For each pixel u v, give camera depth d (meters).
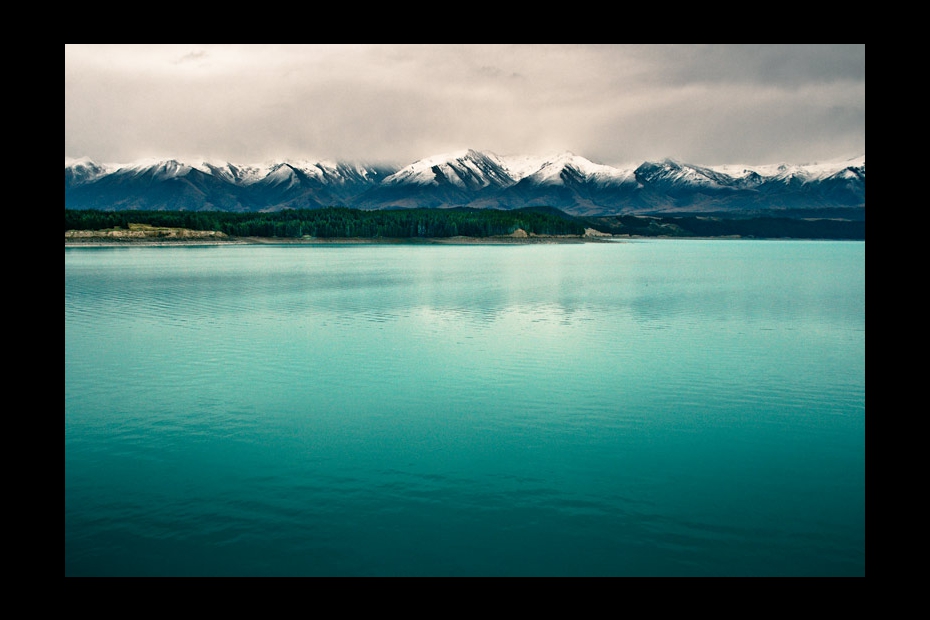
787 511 20.23
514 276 106.81
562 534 18.75
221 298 72.81
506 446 25.62
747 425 28.38
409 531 18.81
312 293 78.44
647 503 20.73
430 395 32.75
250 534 18.59
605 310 64.50
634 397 32.50
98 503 20.34
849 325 55.50
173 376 36.34
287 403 31.27
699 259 175.38
